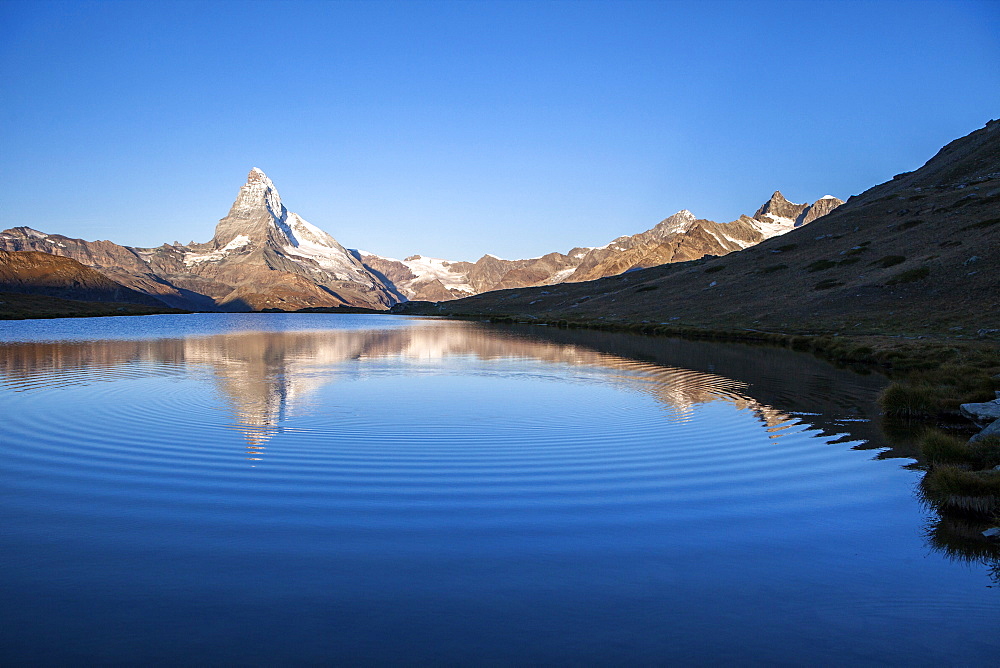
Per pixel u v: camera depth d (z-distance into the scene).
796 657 7.70
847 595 9.26
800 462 16.34
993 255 73.56
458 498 13.26
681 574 9.87
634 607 8.86
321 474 14.90
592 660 7.61
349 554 10.42
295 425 20.81
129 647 7.77
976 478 12.81
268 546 10.70
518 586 9.41
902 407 22.84
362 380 32.81
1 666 7.33
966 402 22.91
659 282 146.25
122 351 50.09
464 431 20.03
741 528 11.75
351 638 8.02
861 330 63.31
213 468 15.35
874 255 99.06
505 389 29.64
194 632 8.12
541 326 106.19
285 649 7.76
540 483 14.34
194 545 10.70
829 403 25.80
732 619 8.56
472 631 8.21
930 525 11.94
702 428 20.58
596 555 10.52
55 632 8.08
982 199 106.56
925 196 133.38
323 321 131.50
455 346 58.28
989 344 43.69
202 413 22.88
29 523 11.60
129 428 20.08
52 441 18.12
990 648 7.88
